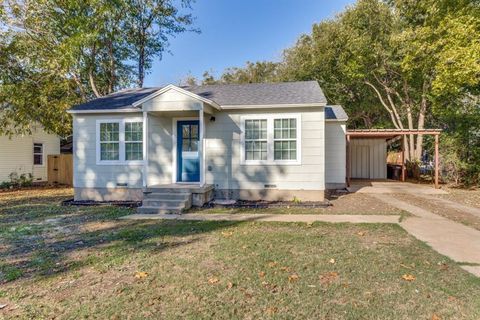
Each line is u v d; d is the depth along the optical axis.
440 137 16.17
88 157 11.34
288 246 5.59
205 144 10.85
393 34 18.16
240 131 10.66
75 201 11.03
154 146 11.12
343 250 5.34
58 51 15.09
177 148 11.09
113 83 19.20
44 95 16.11
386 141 19.05
